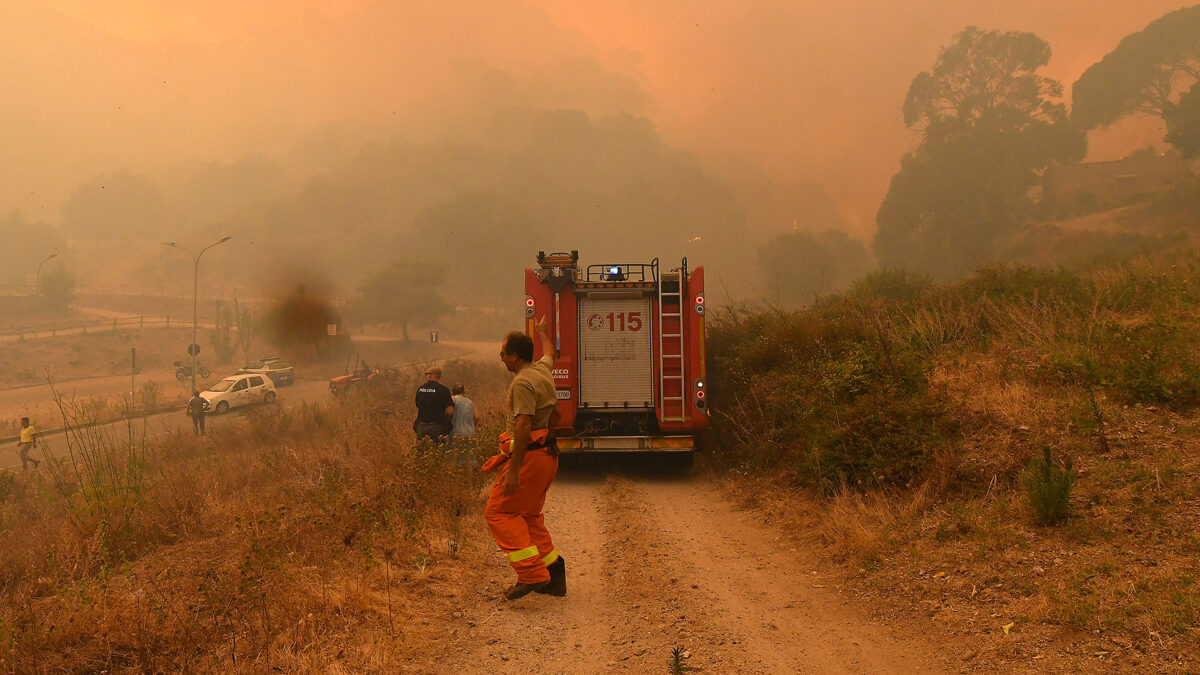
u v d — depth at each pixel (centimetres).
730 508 767
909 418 684
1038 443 603
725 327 1279
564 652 407
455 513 713
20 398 4491
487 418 1298
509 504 471
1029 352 845
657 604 477
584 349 981
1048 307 970
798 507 686
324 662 379
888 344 886
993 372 792
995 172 8231
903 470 641
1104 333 810
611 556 601
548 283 977
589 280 1028
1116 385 663
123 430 2298
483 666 390
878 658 384
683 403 949
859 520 588
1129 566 414
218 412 3325
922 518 571
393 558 560
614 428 1004
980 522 521
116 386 4956
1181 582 380
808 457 735
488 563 573
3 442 2650
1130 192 7512
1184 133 6444
